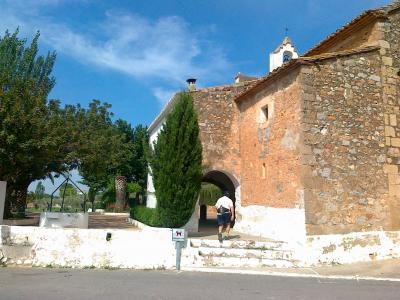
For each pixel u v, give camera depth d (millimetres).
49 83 22984
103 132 21594
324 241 11594
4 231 10688
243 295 7438
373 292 8070
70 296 6969
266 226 14102
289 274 10078
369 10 13695
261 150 15070
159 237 10891
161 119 20531
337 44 15617
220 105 17312
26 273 9469
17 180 16688
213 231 16453
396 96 13531
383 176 12805
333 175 12195
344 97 12836
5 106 12938
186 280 8906
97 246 10797
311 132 12219
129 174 36469
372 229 12344
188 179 13336
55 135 13969
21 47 22328
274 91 14258
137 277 9172
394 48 13875
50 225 13789
